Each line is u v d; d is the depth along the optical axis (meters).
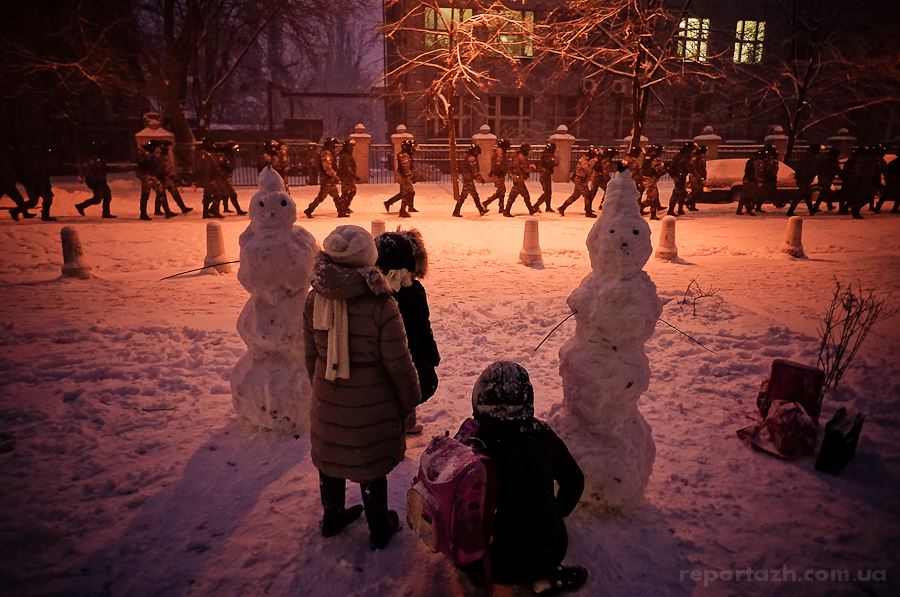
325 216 16.28
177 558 3.08
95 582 2.90
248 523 3.37
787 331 6.66
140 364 5.67
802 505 3.58
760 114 28.59
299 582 2.92
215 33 25.89
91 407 4.75
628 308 3.22
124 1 21.94
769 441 4.27
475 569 2.73
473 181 16.33
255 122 44.69
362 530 3.31
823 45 24.33
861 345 6.28
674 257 11.12
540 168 17.00
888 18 28.33
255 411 4.30
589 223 15.44
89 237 12.44
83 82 20.62
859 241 13.11
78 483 3.72
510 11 19.12
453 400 5.03
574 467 2.82
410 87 28.09
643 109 18.69
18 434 4.34
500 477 2.63
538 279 9.60
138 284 9.10
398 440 3.05
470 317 7.37
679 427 4.58
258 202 4.14
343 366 2.84
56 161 14.45
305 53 28.88
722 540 3.25
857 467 4.02
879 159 15.92
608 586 2.89
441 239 12.98
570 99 30.08
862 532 3.32
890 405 4.89
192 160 21.03
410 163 16.06
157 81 20.94
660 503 3.59
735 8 29.42
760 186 16.75
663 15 18.84
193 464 3.97
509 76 28.44
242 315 4.30
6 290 8.65
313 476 3.84
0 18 19.66
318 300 2.91
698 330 6.83
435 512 2.49
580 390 3.38
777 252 12.02
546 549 2.69
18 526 3.26
